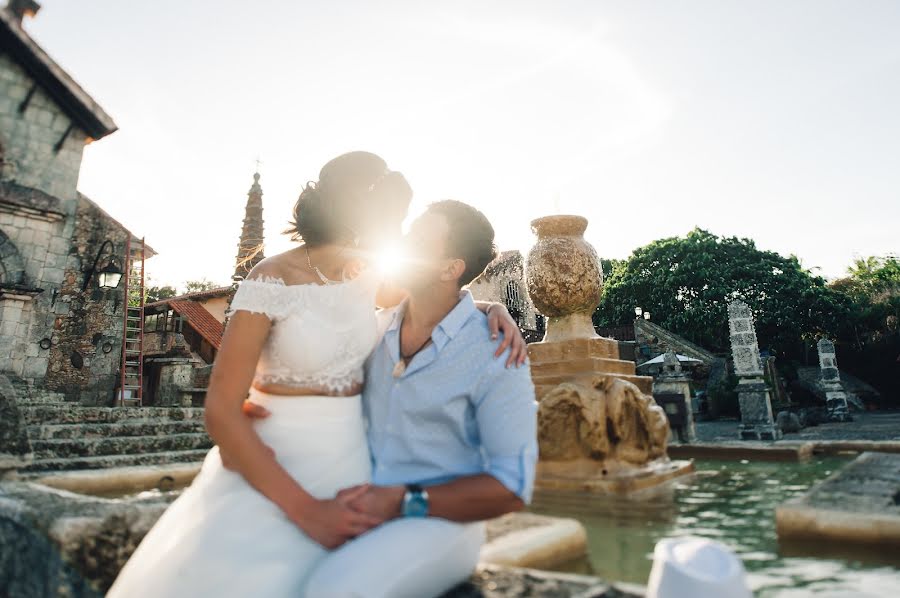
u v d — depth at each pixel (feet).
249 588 4.14
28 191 37.76
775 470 15.80
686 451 20.31
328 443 5.11
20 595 5.70
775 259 94.99
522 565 6.63
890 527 7.55
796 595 6.03
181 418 27.48
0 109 37.88
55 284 38.73
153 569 4.26
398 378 5.16
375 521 4.48
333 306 5.22
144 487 16.25
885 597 5.86
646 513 10.52
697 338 91.71
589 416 13.96
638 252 103.96
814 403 79.10
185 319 75.25
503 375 4.80
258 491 4.59
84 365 46.16
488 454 4.81
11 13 39.27
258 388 5.38
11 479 11.18
